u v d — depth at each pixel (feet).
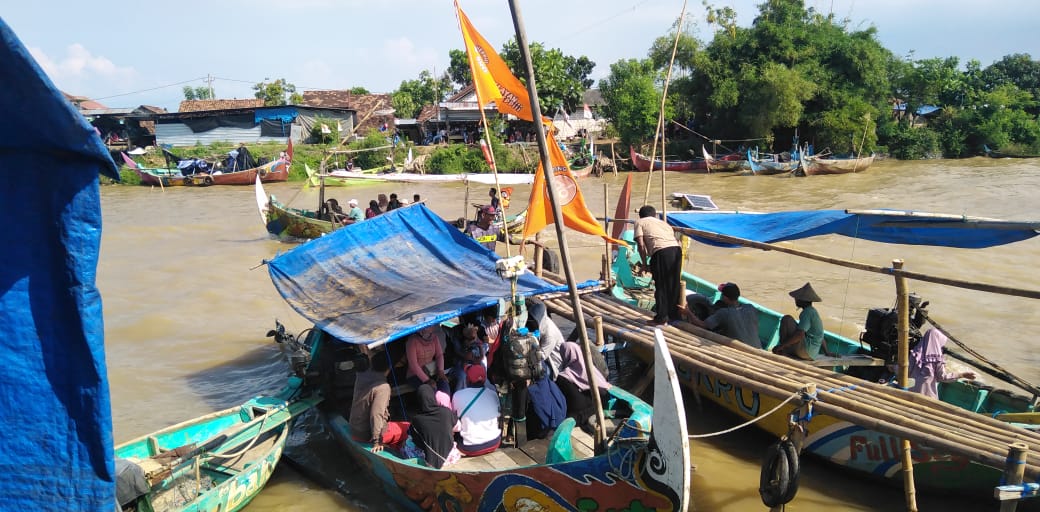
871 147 137.69
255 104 176.04
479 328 26.48
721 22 93.97
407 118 189.88
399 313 23.48
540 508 18.56
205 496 20.75
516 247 60.85
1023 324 38.63
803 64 138.92
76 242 11.02
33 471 11.70
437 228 32.14
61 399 11.58
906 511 22.06
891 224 27.96
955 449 18.13
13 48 9.37
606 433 21.43
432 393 22.26
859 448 22.97
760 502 22.82
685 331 28.81
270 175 119.03
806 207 82.89
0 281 11.07
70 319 11.35
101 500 11.91
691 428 28.37
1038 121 164.14
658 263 28.91
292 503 23.38
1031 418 22.30
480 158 131.44
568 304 33.55
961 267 51.37
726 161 130.62
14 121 10.21
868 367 27.84
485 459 22.31
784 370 24.09
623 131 143.95
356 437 23.07
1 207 10.85
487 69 26.53
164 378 33.63
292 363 29.35
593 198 91.76
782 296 44.83
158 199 100.73
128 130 155.94
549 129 29.99
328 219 68.74
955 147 152.87
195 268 55.31
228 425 25.58
